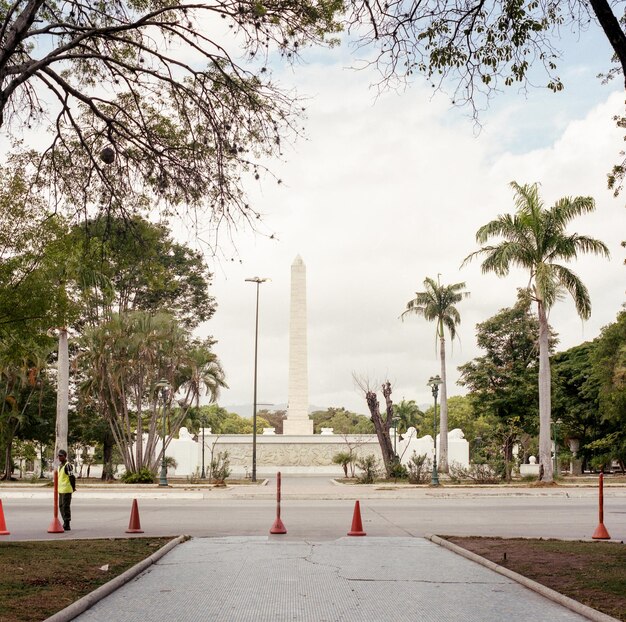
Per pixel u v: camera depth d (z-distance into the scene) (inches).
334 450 2758.4
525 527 805.9
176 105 549.3
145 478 1786.4
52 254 570.9
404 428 4286.4
